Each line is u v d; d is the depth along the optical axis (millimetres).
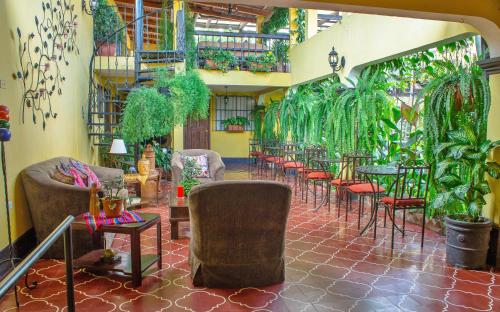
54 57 4895
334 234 4762
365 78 6250
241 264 3150
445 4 3510
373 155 6094
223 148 12711
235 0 3254
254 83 9867
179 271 3523
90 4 7121
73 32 5906
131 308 2820
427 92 4312
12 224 3572
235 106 12750
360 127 6020
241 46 10250
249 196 2979
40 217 3854
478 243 3619
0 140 2758
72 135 5828
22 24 3887
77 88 6180
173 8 8820
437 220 4836
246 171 10867
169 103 6824
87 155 6848
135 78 7531
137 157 7023
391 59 6027
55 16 4996
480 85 3830
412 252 4113
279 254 3213
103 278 3355
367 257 3945
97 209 3459
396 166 4969
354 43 6707
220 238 3061
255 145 11188
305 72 8969
